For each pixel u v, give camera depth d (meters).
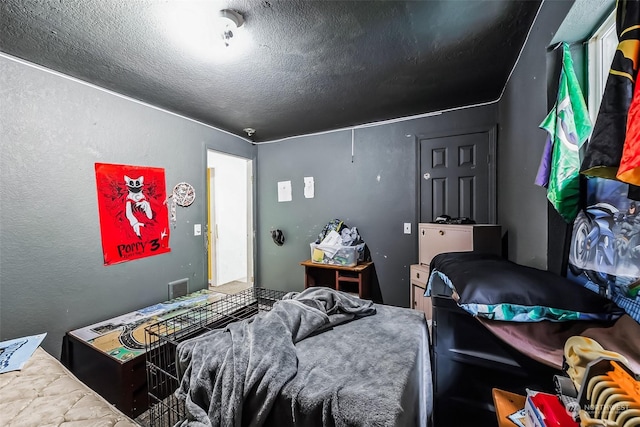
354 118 2.97
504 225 2.24
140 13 1.34
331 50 1.70
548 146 1.25
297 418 0.86
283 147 3.75
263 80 2.08
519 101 1.76
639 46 0.68
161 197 2.64
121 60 1.79
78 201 2.06
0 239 1.72
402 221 3.00
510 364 1.01
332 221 3.38
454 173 2.72
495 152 2.50
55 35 1.52
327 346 1.18
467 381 1.09
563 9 1.12
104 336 1.91
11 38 1.55
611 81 0.72
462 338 1.11
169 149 2.71
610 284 0.95
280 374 0.95
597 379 0.59
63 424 0.99
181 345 1.19
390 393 0.85
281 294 3.15
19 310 1.79
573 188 1.12
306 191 3.59
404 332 1.32
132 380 1.65
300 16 1.39
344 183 3.34
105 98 2.21
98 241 2.18
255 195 3.94
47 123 1.90
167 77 2.02
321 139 3.47
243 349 1.07
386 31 1.52
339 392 0.86
